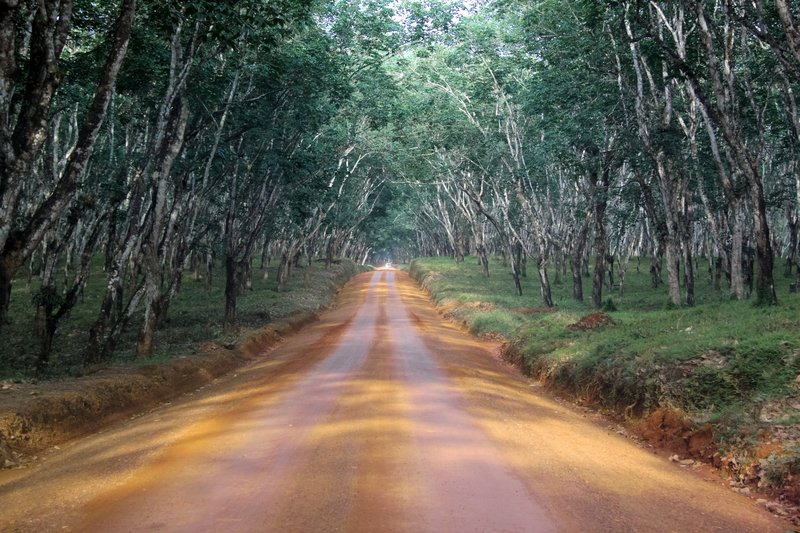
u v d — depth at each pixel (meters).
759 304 13.78
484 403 9.69
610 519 5.02
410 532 4.59
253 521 4.84
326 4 22.77
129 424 9.04
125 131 25.73
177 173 19.25
